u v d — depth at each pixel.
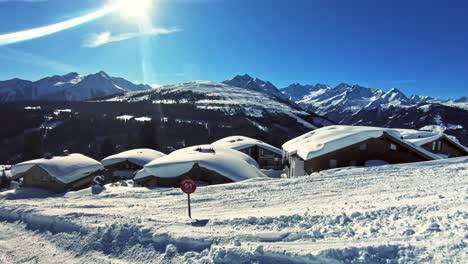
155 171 27.95
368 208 9.31
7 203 12.98
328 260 6.31
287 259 6.54
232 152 35.75
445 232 7.06
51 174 31.09
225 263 6.73
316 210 9.56
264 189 14.49
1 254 8.38
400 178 14.73
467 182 12.56
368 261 6.19
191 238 7.67
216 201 12.76
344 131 30.52
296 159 31.83
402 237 7.05
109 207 12.28
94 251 8.10
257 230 8.16
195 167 27.59
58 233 9.27
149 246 7.85
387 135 27.30
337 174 17.05
